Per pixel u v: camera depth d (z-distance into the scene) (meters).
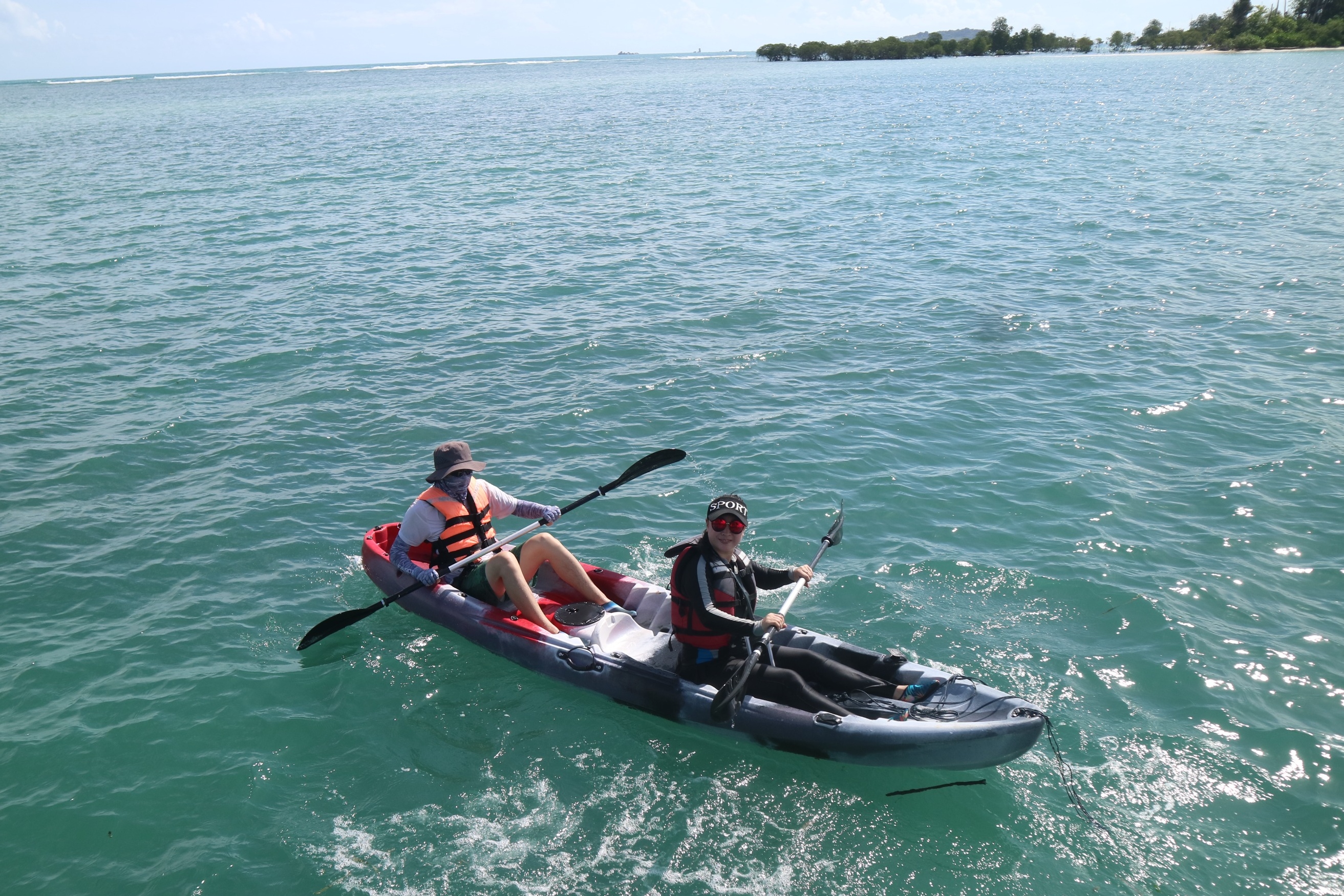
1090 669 5.51
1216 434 8.63
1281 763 4.75
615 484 6.71
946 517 7.33
